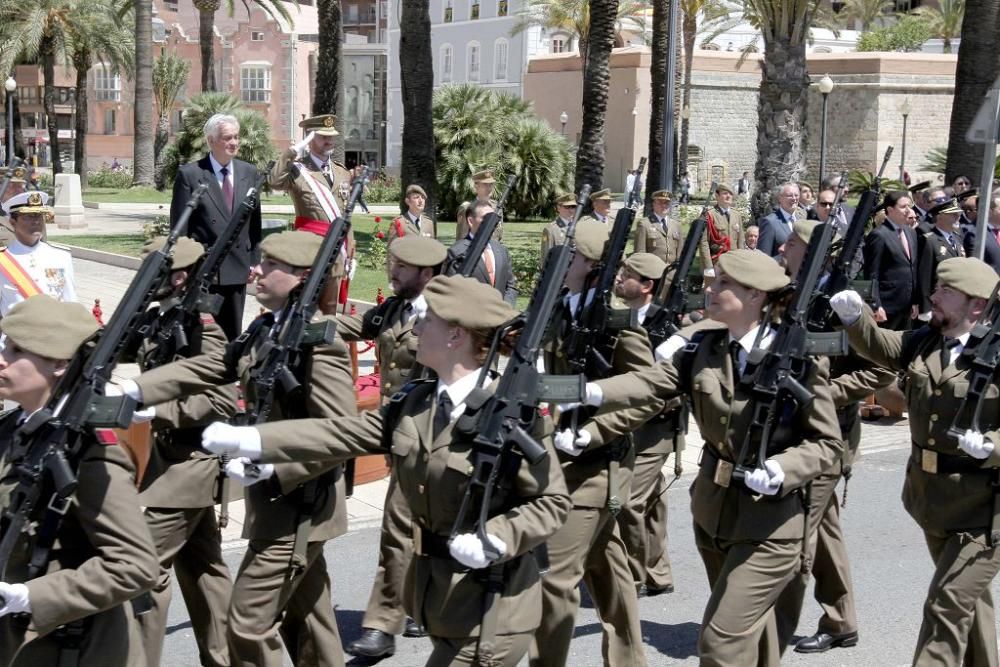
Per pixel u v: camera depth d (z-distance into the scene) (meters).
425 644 6.66
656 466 6.77
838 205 5.34
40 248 8.73
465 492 4.21
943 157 41.75
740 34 60.91
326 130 10.36
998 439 5.42
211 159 9.40
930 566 8.08
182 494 5.50
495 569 4.27
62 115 75.25
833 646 6.74
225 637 5.82
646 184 26.80
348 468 5.47
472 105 33.81
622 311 6.05
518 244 26.08
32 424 3.82
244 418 5.35
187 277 5.91
